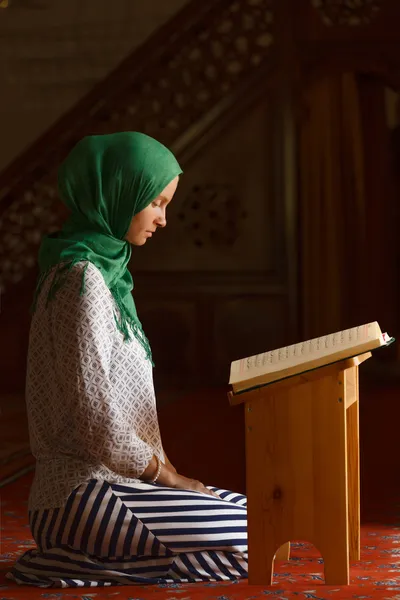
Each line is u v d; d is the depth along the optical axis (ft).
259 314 38.27
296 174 37.93
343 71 37.73
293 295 38.04
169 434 27.07
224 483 20.29
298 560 13.19
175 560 11.71
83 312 11.35
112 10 41.14
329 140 38.06
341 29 37.52
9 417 31.27
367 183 38.22
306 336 38.24
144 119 38.32
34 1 41.39
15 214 38.14
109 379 11.60
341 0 37.68
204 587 11.46
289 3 37.78
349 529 13.07
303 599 10.89
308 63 37.86
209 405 32.81
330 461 11.33
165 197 12.06
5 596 11.31
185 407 32.42
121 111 38.34
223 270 38.47
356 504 13.07
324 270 38.27
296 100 37.83
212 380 38.50
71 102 41.34
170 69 38.27
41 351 11.82
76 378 11.27
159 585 11.60
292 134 37.91
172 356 38.70
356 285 38.42
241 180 38.17
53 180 38.11
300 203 38.04
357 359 11.00
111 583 11.67
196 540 11.65
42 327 11.74
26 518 17.10
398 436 25.77
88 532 11.62
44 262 11.91
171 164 12.01
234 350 38.45
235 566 11.82
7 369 37.73
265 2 37.93
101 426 11.28
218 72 38.17
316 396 11.32
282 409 11.41
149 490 11.80
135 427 11.90
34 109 41.52
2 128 41.70
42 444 11.99
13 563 13.47
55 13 41.32
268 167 38.09
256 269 38.27
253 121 38.06
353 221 38.24
